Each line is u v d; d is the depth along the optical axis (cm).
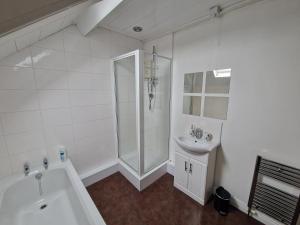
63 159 198
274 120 143
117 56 225
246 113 160
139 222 167
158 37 239
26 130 170
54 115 186
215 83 182
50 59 175
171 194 207
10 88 155
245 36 151
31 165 179
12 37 107
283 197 145
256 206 164
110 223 166
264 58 142
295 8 122
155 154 258
